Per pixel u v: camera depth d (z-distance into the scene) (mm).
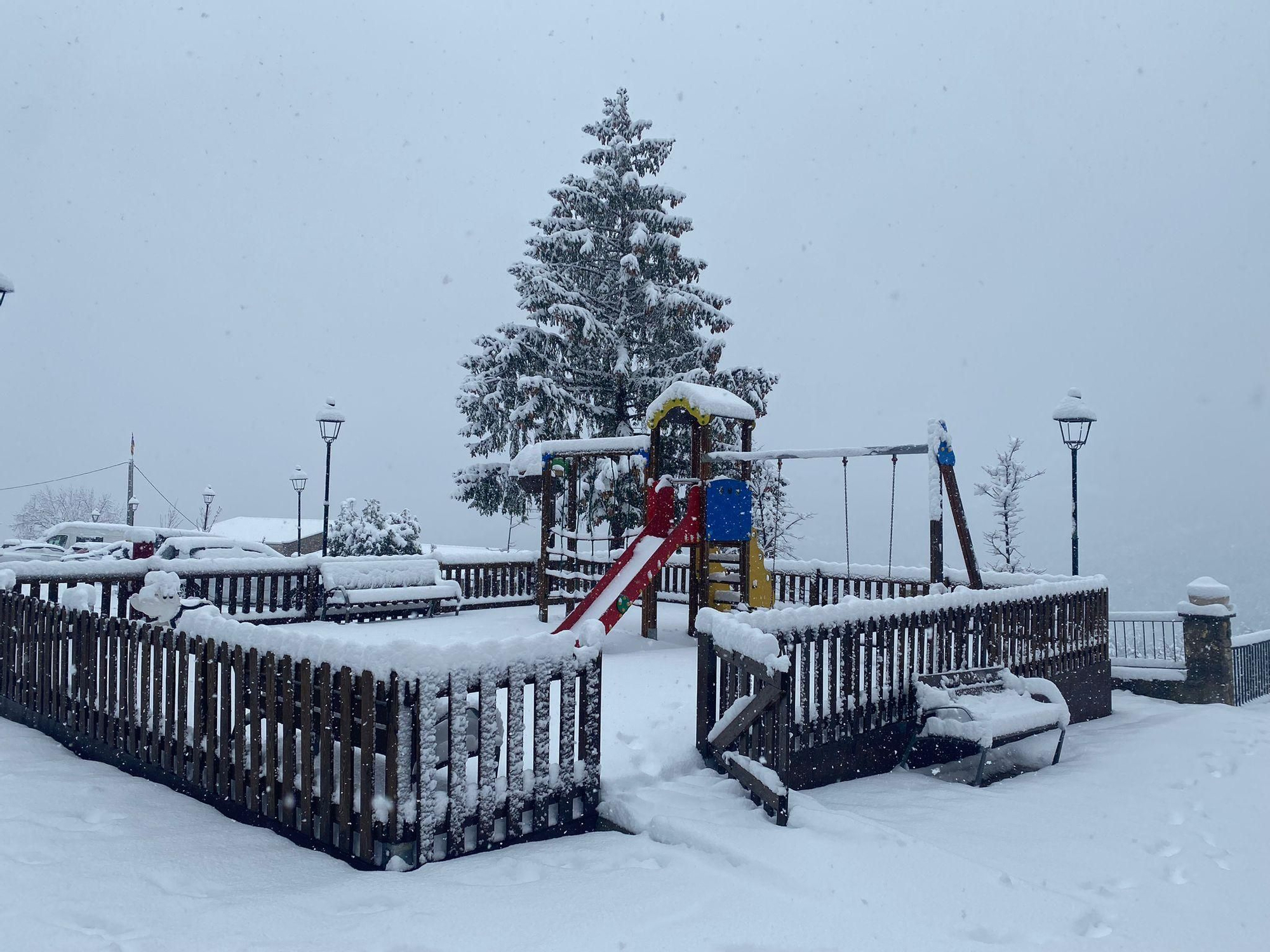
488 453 20969
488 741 4496
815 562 13680
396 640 4176
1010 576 11391
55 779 5441
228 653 5031
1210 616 11914
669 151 22719
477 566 15109
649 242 20828
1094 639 10172
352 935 3441
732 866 4273
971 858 4668
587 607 10391
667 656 10219
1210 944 3748
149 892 3830
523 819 4699
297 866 4227
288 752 4602
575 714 5199
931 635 7430
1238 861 4812
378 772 4336
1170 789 6203
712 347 20844
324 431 18812
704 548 11242
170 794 5320
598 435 21594
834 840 4566
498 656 4555
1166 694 12234
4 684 7461
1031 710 6926
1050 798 5953
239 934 3436
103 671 6129
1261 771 6660
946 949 3533
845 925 3697
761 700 5582
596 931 3543
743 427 12000
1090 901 4152
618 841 4719
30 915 3529
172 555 15117
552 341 20625
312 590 13078
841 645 6457
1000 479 27641
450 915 3635
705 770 5859
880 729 6738
